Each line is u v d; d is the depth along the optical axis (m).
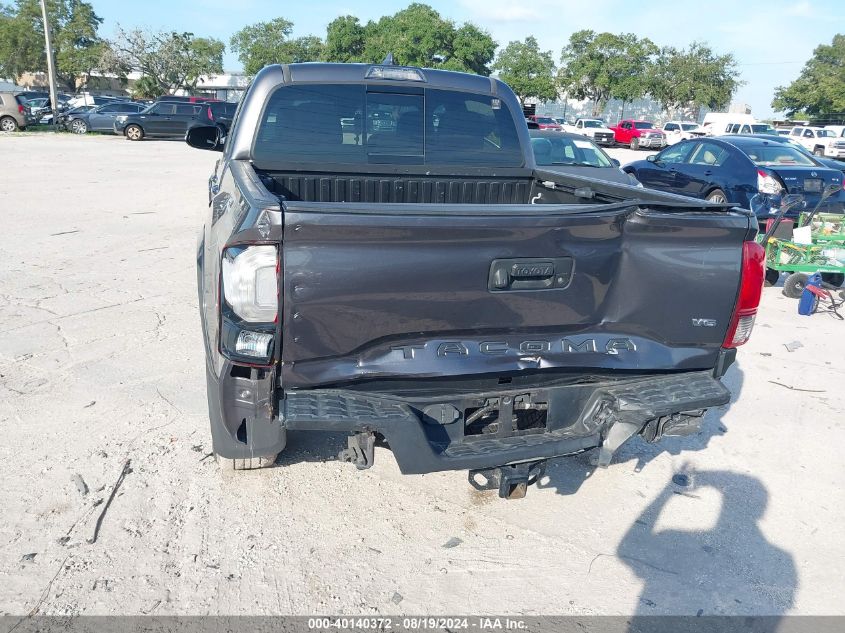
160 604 2.75
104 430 4.05
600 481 3.85
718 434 4.45
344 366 2.70
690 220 2.93
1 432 3.96
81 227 9.78
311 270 2.51
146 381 4.71
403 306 2.67
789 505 3.68
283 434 2.87
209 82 74.06
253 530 3.25
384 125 4.21
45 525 3.18
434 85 4.27
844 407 4.89
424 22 54.78
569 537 3.34
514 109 4.49
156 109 28.23
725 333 3.16
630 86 64.31
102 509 3.32
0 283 6.85
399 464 2.72
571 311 2.94
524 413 3.21
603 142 41.06
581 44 67.19
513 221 2.69
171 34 65.88
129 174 16.28
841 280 7.92
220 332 2.57
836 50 70.88
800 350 6.07
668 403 3.00
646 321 3.06
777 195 9.38
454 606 2.84
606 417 3.05
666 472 3.97
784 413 4.77
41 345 5.26
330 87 4.10
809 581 3.09
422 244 2.61
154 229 9.82
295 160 4.10
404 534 3.30
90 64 77.00
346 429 2.64
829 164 10.84
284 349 2.59
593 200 4.03
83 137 28.91
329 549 3.16
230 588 2.87
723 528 3.46
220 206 3.37
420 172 4.33
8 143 24.16
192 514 3.34
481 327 2.83
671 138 40.03
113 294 6.63
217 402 2.78
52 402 4.36
